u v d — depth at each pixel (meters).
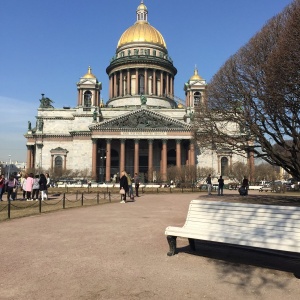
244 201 38.34
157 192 67.38
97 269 11.78
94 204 35.84
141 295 9.46
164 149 111.38
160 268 11.95
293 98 24.59
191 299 9.22
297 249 10.52
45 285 10.21
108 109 125.25
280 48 23.05
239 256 13.62
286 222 11.78
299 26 21.56
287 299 9.30
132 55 139.38
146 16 153.75
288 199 41.56
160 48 144.75
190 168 97.31
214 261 12.90
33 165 125.94
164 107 133.62
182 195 56.59
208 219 13.76
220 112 41.91
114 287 10.06
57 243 15.77
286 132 31.72
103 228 19.75
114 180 109.88
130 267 12.03
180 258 13.27
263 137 35.19
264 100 29.48
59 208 30.97
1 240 16.42
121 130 111.81
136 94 135.88
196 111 50.50
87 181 104.62
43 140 123.69
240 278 10.97
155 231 18.77
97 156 115.50
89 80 128.25
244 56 35.75
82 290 9.81
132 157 121.75
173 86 147.88
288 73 22.33
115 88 142.12
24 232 18.50
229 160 115.94
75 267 11.98
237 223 12.94
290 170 35.97
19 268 11.87
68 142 123.62
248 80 34.62
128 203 37.72
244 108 36.59
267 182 96.19
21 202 37.72
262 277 11.09
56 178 109.06
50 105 128.62
